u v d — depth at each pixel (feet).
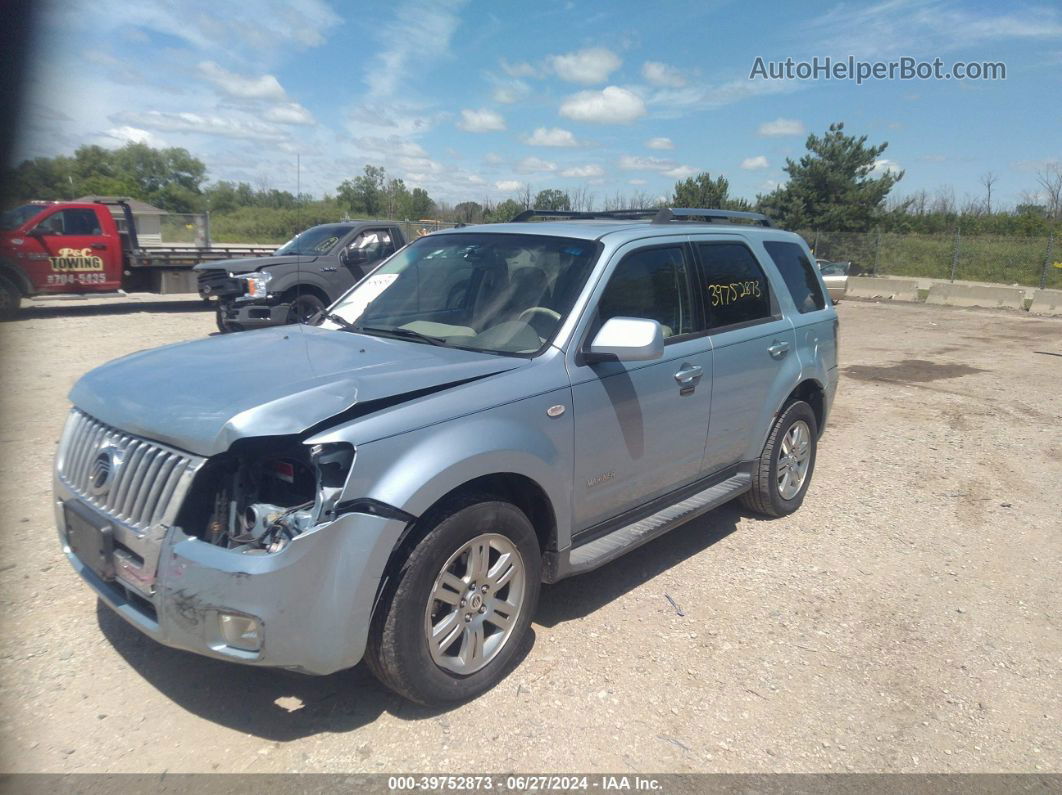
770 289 17.34
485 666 11.06
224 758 9.59
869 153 137.08
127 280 53.21
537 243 14.12
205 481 9.49
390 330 13.64
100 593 10.32
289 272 39.58
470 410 10.56
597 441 12.50
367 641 9.78
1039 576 15.79
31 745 9.67
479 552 10.73
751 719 10.82
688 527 17.83
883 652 12.71
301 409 9.39
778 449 17.56
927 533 17.88
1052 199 150.51
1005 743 10.55
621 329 11.91
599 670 11.82
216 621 9.04
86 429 11.01
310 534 9.02
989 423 28.17
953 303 75.20
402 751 9.85
